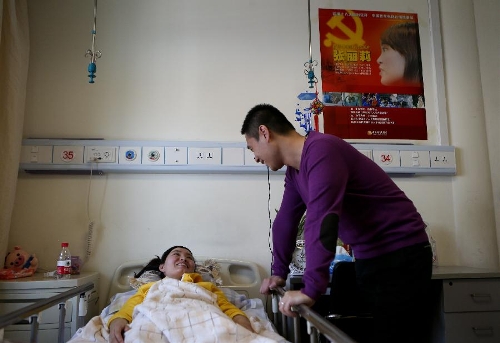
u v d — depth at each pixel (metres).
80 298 1.61
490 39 2.49
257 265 2.26
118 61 2.34
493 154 2.41
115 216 2.21
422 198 2.44
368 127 2.46
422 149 2.38
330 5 2.55
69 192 2.19
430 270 1.16
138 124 2.30
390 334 1.17
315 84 2.46
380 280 1.18
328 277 0.97
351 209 1.20
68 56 2.31
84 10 2.36
